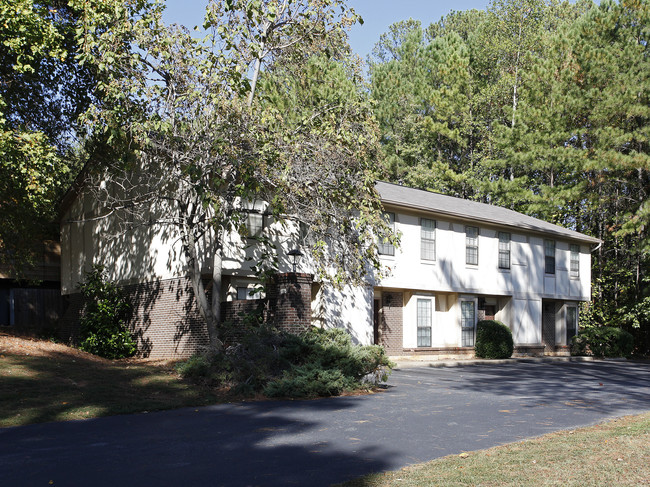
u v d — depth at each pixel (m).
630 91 32.09
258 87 18.03
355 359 15.23
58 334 26.86
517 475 6.79
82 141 22.36
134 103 16.03
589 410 12.41
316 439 9.27
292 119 19.00
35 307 28.39
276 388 13.66
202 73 15.65
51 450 8.49
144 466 7.61
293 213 16.80
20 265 25.33
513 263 29.12
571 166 34.66
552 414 11.79
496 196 40.69
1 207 21.45
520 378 19.20
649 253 32.44
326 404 12.91
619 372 22.45
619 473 6.79
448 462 7.59
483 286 27.45
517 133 37.59
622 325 35.88
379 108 42.94
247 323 16.17
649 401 14.05
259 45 16.44
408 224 24.41
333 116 16.45
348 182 16.34
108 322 21.53
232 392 13.80
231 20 16.31
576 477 6.65
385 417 11.28
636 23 35.22
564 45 36.66
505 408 12.56
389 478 6.88
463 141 41.72
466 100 41.59
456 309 26.47
